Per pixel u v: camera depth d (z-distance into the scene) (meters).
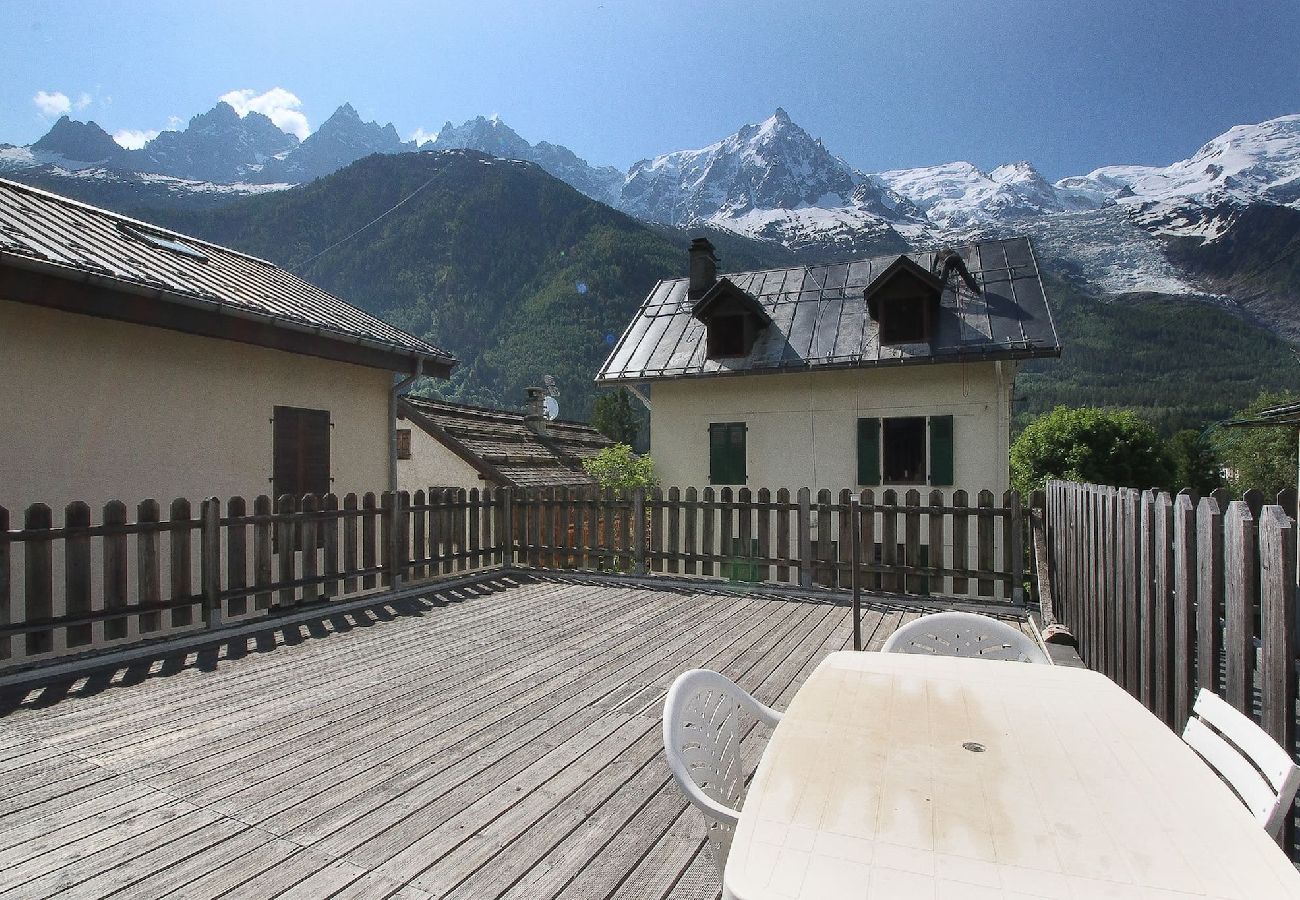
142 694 4.21
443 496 8.08
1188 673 2.37
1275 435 34.03
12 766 3.19
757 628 5.89
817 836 1.24
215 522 5.62
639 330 16.17
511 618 6.27
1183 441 42.25
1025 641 2.75
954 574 6.87
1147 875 1.12
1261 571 1.89
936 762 1.52
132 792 2.95
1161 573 2.66
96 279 5.25
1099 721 1.75
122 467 6.05
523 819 2.75
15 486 5.38
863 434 13.10
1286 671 1.75
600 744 3.49
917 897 1.07
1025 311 12.66
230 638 5.55
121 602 5.06
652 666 4.82
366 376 8.59
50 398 5.58
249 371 7.13
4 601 4.48
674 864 2.45
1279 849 1.20
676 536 8.23
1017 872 1.13
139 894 2.24
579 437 22.34
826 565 7.41
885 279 12.74
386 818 2.75
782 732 1.69
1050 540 6.15
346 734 3.60
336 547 6.68
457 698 4.16
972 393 12.46
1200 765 1.50
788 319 14.66
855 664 2.23
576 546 8.73
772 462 13.80
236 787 3.00
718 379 14.26
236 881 2.32
